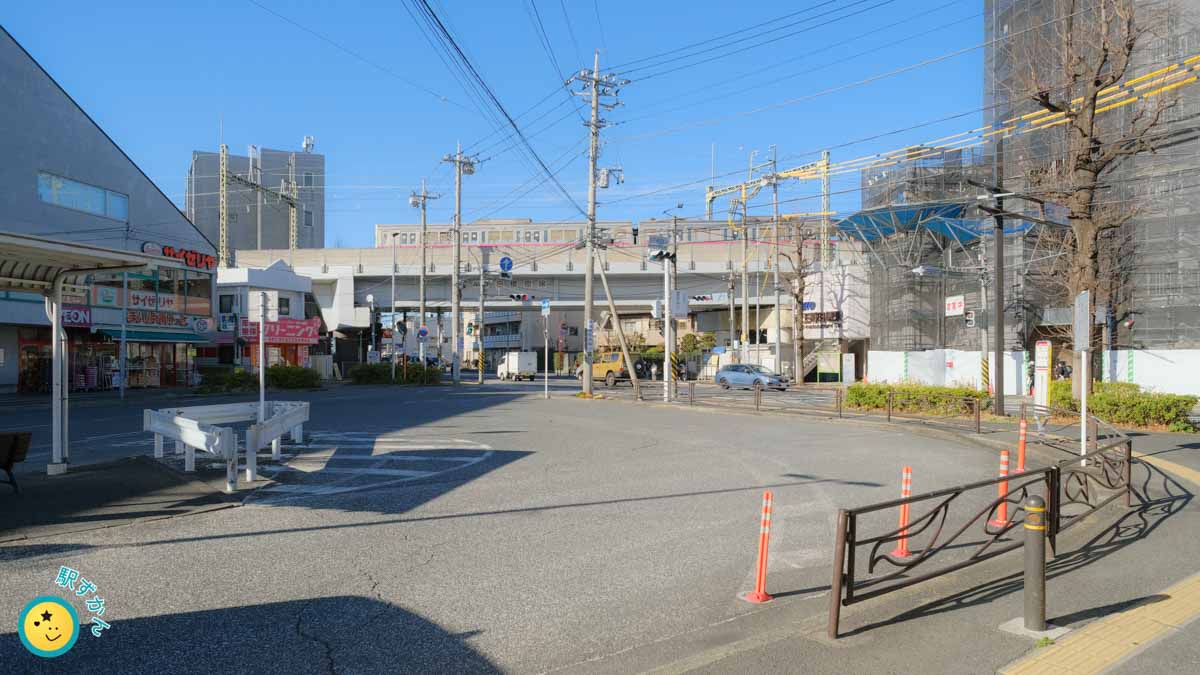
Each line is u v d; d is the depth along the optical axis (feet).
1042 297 107.24
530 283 201.98
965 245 126.00
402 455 45.70
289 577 20.86
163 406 87.86
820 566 22.53
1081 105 67.26
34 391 106.11
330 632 16.75
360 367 155.22
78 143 106.11
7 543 24.26
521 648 16.01
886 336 131.54
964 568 22.02
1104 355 84.79
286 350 155.33
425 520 28.12
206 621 17.38
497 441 53.26
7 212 94.73
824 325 154.40
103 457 43.98
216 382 114.52
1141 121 79.46
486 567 22.04
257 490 33.40
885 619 17.48
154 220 121.60
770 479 37.55
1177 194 83.46
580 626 17.35
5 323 100.07
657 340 268.00
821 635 16.38
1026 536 16.55
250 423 64.69
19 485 33.24
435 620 17.63
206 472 38.24
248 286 147.13
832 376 162.50
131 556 22.88
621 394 115.34
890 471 40.47
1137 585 19.93
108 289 112.37
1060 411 55.52
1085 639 15.89
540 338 291.58
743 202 159.63
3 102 94.17
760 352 176.76
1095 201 76.38
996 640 15.90
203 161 279.08
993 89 89.51
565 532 26.37
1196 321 81.82
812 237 159.22
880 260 130.52
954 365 117.08
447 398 105.09
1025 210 103.24
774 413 78.48
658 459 44.55
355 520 28.04
